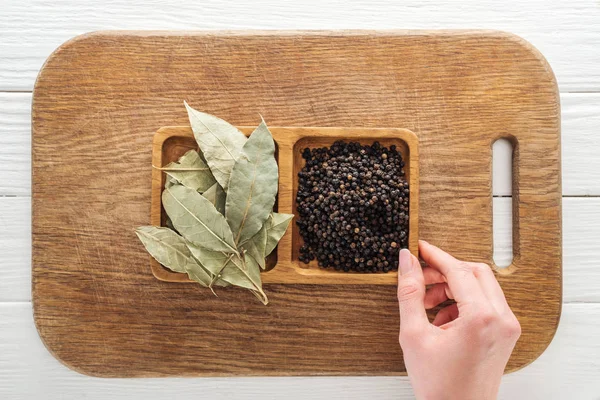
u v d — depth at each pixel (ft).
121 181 1.53
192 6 1.62
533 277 1.53
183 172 1.44
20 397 1.59
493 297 1.40
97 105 1.53
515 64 1.54
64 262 1.53
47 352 1.60
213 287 1.53
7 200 1.59
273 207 1.51
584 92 1.61
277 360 1.53
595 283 1.61
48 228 1.53
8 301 1.59
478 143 1.54
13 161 1.60
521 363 1.53
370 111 1.54
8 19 1.59
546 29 1.61
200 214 1.39
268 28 1.63
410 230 1.46
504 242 1.57
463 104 1.54
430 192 1.54
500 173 1.57
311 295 1.53
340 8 1.63
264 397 1.62
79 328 1.53
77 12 1.60
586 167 1.61
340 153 1.51
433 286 1.53
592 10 1.61
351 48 1.54
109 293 1.53
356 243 1.46
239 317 1.53
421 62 1.54
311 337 1.53
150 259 1.51
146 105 1.53
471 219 1.53
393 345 1.53
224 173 1.41
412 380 1.41
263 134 1.40
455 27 1.62
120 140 1.53
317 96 1.54
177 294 1.53
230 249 1.39
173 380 1.62
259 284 1.42
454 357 1.36
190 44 1.53
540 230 1.53
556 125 1.53
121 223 1.53
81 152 1.53
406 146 1.52
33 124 1.52
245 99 1.53
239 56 1.53
